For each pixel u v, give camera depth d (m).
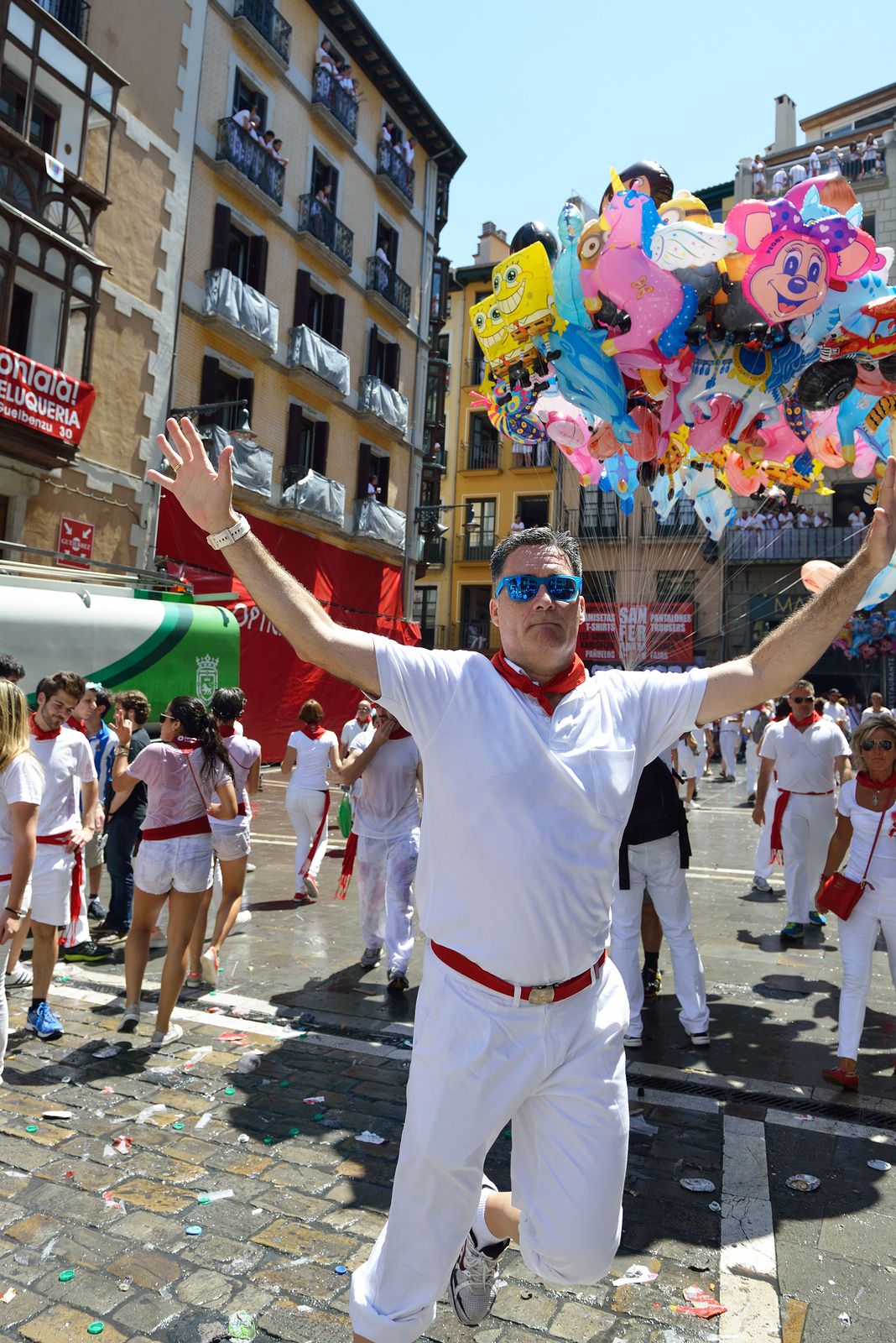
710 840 12.40
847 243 4.01
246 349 19.58
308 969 6.22
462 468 35.75
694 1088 4.36
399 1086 4.27
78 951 6.40
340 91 22.56
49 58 13.43
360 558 24.30
